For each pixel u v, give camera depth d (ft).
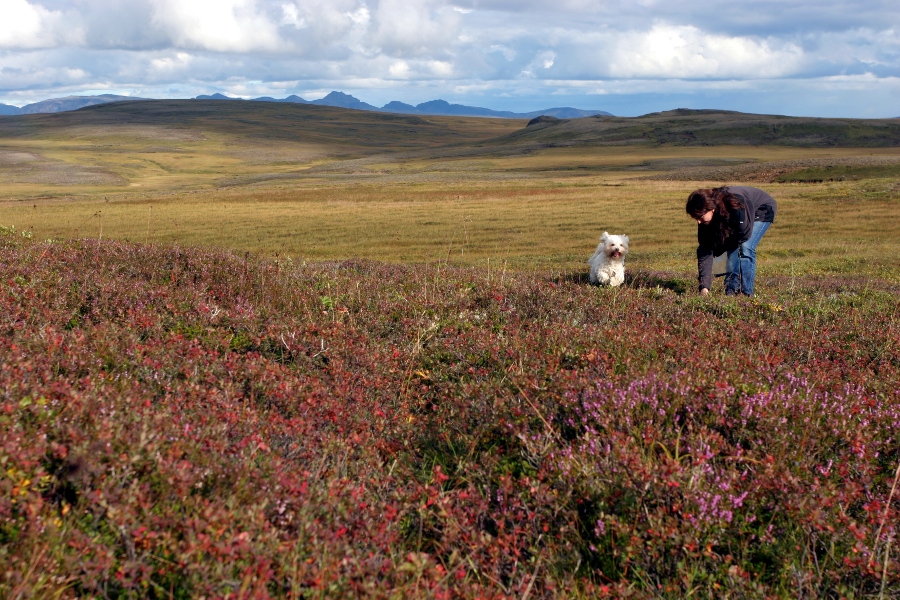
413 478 13.15
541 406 14.79
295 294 26.20
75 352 15.15
